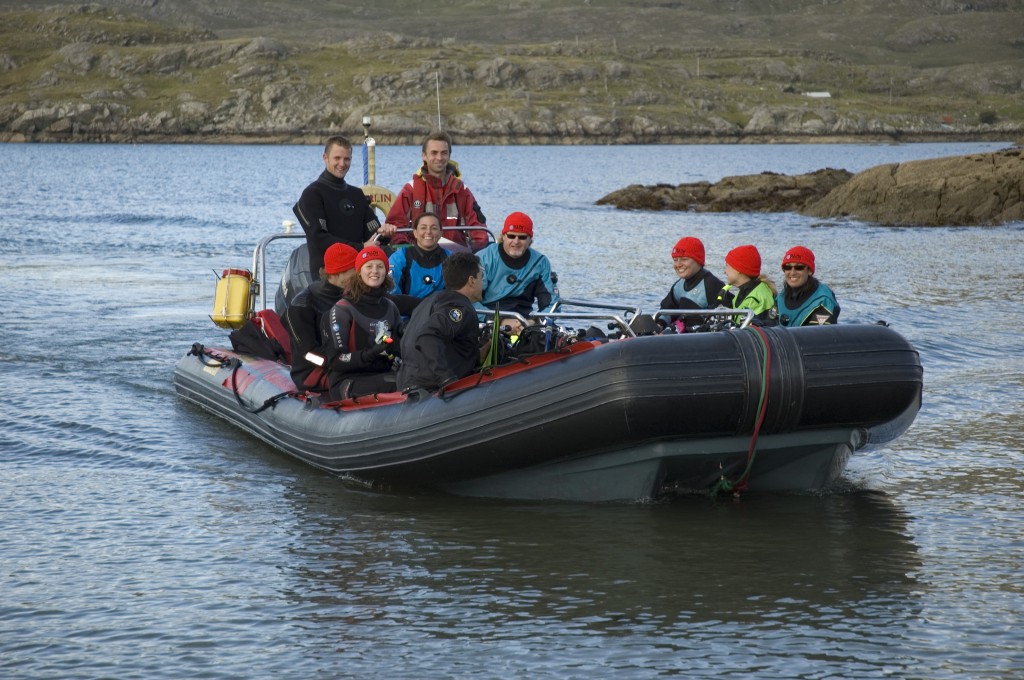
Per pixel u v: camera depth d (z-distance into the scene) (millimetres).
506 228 10500
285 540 8156
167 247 30906
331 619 6734
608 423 8383
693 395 8297
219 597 7059
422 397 9164
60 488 9359
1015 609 6820
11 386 13016
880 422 8828
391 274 10680
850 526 8445
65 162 124938
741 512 8820
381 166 109438
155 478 9727
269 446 10922
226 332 16766
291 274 12547
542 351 9023
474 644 6398
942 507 8891
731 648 6316
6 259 26953
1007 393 12656
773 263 28281
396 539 8188
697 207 49781
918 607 6871
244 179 85750
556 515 8789
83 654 6258
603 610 6852
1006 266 26484
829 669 6051
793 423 8555
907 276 24469
